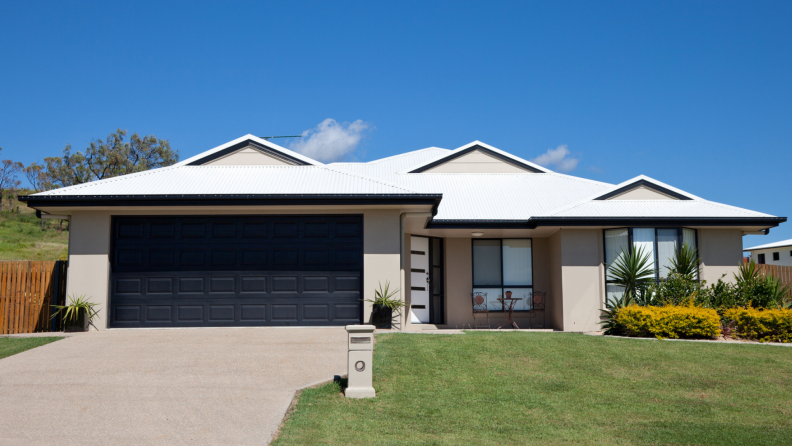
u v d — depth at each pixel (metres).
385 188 14.60
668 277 15.05
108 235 14.08
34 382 8.48
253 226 14.35
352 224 14.42
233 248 14.24
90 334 13.02
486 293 18.33
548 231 17.14
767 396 8.64
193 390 8.09
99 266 13.96
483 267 18.47
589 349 11.46
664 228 15.84
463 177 21.59
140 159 50.72
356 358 8.07
